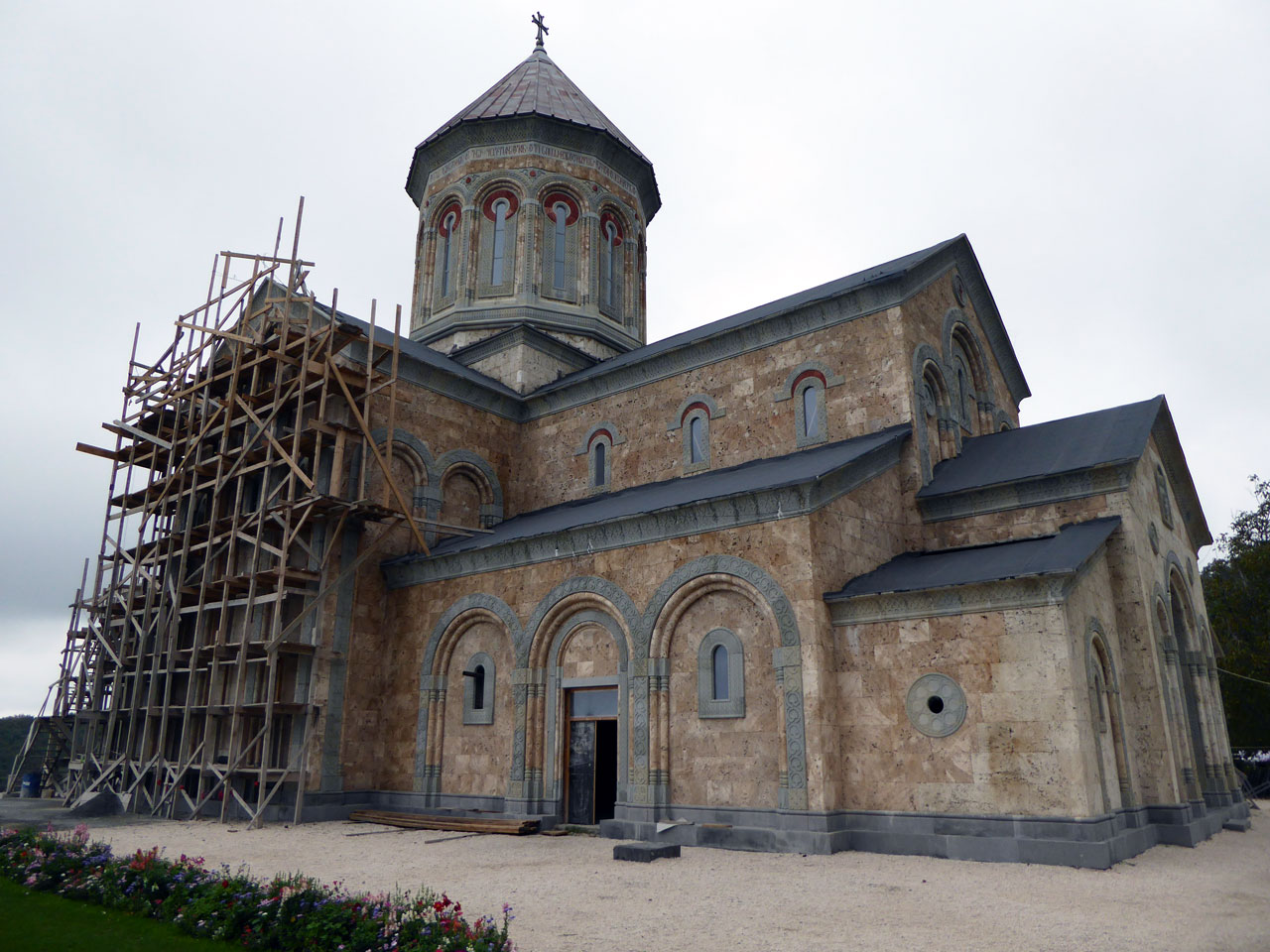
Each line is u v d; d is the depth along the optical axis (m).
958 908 11.16
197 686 25.08
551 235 34.22
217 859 15.56
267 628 24.30
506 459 29.97
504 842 18.14
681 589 19.36
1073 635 15.88
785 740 17.20
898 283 22.81
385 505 25.66
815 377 23.94
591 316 33.75
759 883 13.09
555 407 29.86
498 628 23.09
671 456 26.39
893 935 9.69
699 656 19.00
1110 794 16.42
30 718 50.25
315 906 9.10
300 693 23.00
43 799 28.62
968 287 27.39
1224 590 44.06
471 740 22.88
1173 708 20.05
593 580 21.02
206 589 24.36
